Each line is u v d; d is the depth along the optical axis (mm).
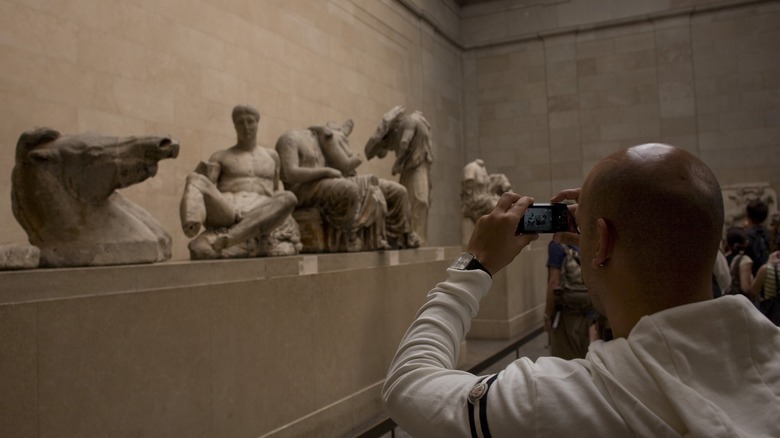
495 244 1110
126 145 3109
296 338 4000
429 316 1058
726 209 13516
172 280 3113
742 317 814
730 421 732
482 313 8336
